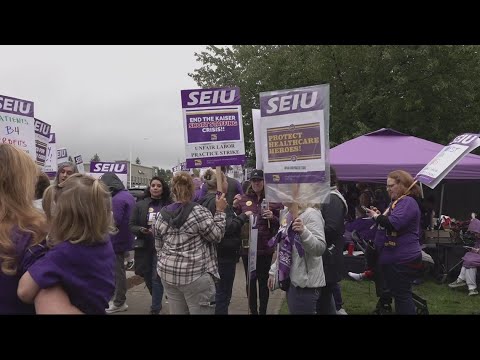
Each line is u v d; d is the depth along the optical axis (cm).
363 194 977
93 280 205
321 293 438
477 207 1498
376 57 1602
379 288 607
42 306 194
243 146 482
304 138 360
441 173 489
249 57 2172
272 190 371
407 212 456
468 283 748
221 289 520
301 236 352
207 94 480
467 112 1678
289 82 1803
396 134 1022
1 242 192
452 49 1538
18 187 205
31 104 580
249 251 509
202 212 404
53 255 198
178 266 394
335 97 1697
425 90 1596
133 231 603
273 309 642
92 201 208
